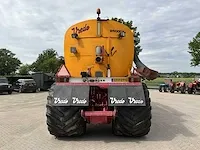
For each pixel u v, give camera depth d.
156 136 7.77
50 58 70.25
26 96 26.16
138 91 7.02
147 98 7.32
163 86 36.16
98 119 7.06
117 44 7.97
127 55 8.01
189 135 7.95
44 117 11.58
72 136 7.69
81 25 8.02
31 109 14.69
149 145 6.75
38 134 8.10
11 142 7.12
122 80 7.37
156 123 10.09
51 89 7.44
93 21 8.00
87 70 7.91
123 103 6.87
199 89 29.83
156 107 15.59
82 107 7.18
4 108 15.23
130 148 6.47
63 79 7.27
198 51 50.09
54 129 7.18
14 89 35.31
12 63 74.38
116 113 7.02
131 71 8.03
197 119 11.10
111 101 6.89
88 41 7.97
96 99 7.49
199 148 6.47
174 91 35.03
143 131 7.23
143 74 8.35
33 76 37.19
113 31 7.98
